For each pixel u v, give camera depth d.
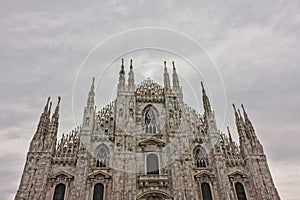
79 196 41.53
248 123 55.09
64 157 47.22
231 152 51.81
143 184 44.47
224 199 43.50
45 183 42.81
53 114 52.62
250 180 47.44
